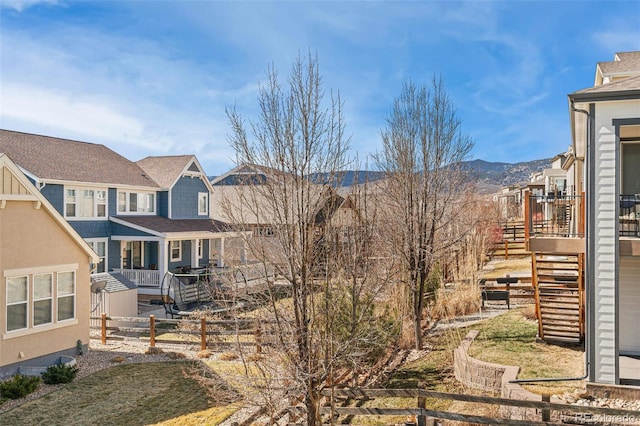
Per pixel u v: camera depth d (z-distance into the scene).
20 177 12.56
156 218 27.88
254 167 7.73
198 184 31.48
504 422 7.46
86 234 23.61
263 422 9.26
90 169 25.19
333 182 7.78
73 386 11.99
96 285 18.12
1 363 12.17
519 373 9.98
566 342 12.26
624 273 11.22
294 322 7.28
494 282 20.25
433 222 13.71
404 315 13.39
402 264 13.31
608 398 8.63
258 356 9.84
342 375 11.38
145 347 15.66
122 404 10.74
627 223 10.92
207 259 31.20
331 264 7.85
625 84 9.58
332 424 7.55
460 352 11.77
